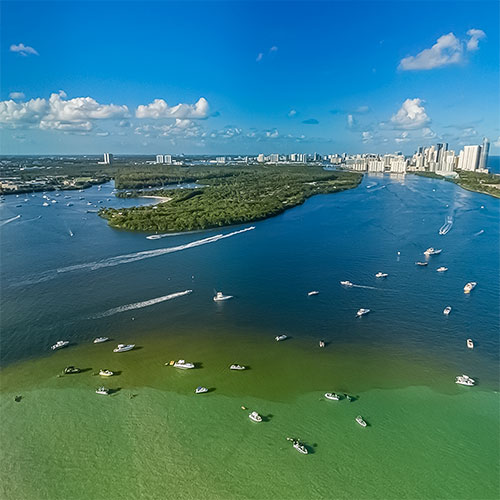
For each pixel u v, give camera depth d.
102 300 154.38
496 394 99.50
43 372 108.00
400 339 125.50
